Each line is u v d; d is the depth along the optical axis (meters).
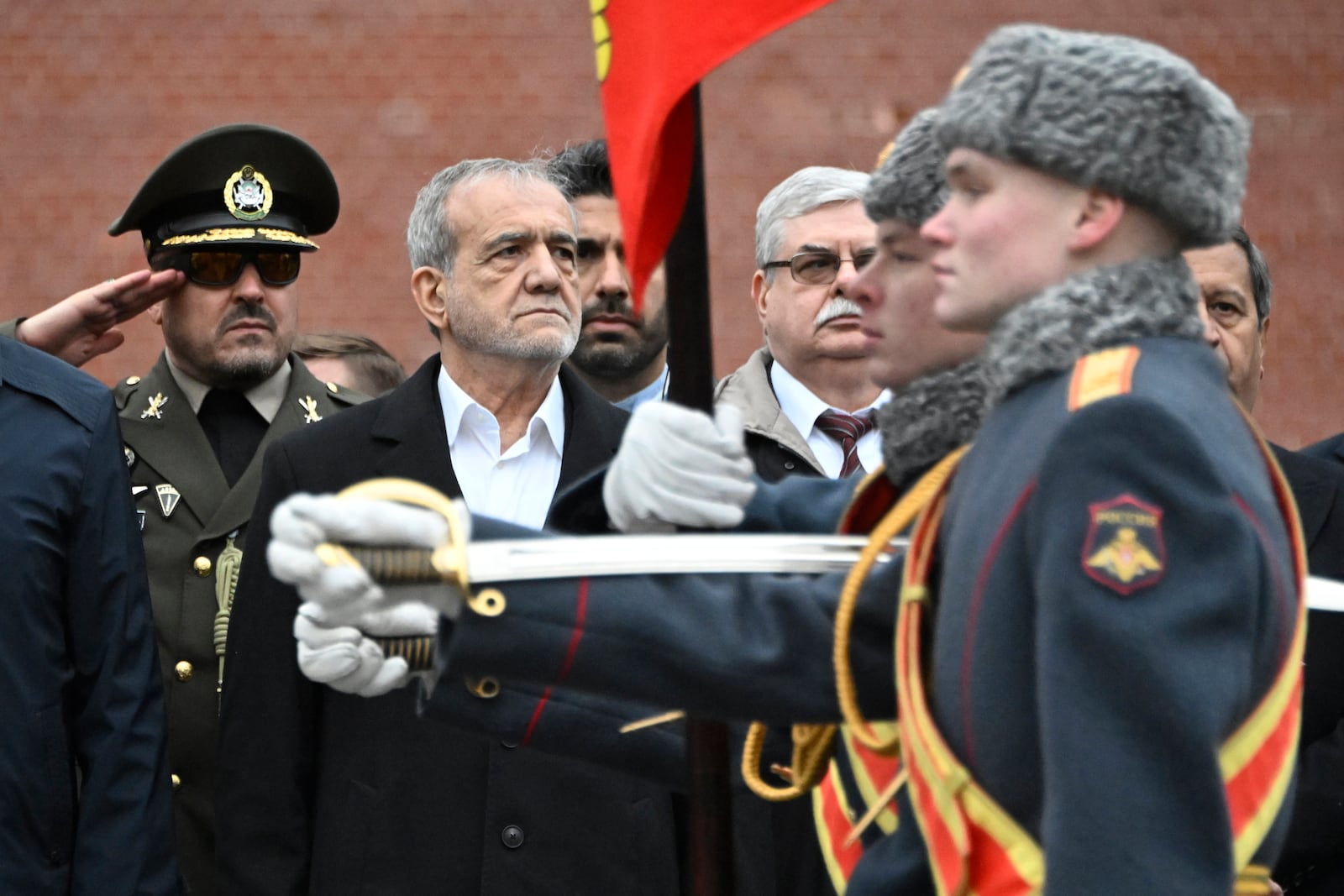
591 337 13.62
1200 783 5.07
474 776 10.15
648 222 6.76
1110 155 5.64
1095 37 5.79
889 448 6.95
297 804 10.28
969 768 5.70
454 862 10.02
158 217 12.43
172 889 9.93
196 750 11.35
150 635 10.25
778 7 6.41
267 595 10.39
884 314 7.00
